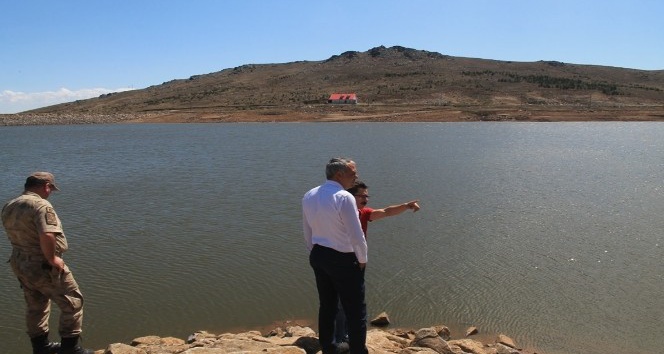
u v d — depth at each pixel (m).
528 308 11.24
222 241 16.11
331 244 5.84
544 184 25.83
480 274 13.22
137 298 11.89
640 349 9.51
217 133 70.12
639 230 17.00
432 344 8.08
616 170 30.72
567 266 13.71
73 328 6.66
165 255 14.79
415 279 12.94
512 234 16.70
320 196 5.90
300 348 6.81
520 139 54.25
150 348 7.76
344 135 62.06
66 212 20.42
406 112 100.50
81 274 13.35
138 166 35.25
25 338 10.05
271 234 16.84
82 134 75.12
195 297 11.93
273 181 27.55
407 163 34.62
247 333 9.26
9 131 89.00
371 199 22.27
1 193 25.86
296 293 12.16
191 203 21.94
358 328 5.92
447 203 21.34
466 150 43.12
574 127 74.50
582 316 10.85
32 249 6.41
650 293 11.91
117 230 17.55
